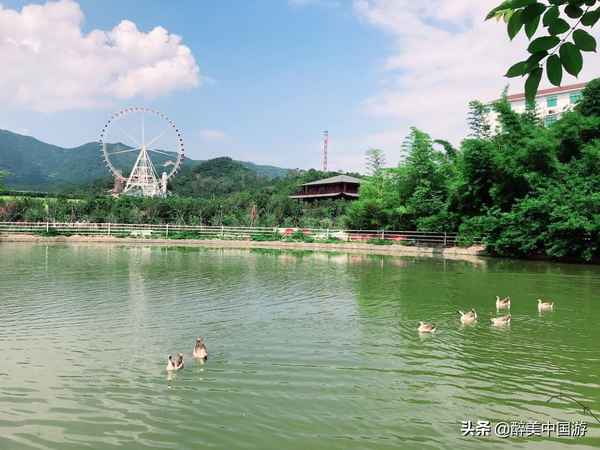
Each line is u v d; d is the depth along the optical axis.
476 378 10.19
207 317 15.21
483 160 37.06
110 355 11.39
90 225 50.50
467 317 15.01
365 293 19.83
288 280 23.20
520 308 17.11
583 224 29.97
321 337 13.11
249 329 13.87
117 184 91.75
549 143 34.44
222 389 9.47
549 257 34.56
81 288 19.80
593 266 30.33
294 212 63.19
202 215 58.84
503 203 37.34
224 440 7.53
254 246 46.59
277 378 10.08
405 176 45.19
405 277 24.72
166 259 32.06
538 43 3.24
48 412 8.40
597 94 38.81
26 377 9.94
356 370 10.59
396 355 11.66
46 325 13.91
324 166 120.56
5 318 14.66
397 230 46.69
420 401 9.02
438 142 48.25
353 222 50.59
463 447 7.43
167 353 11.60
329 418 8.30
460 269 28.41
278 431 7.84
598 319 15.45
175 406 8.70
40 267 26.31
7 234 45.78
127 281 21.83
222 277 23.78
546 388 9.70
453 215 40.53
